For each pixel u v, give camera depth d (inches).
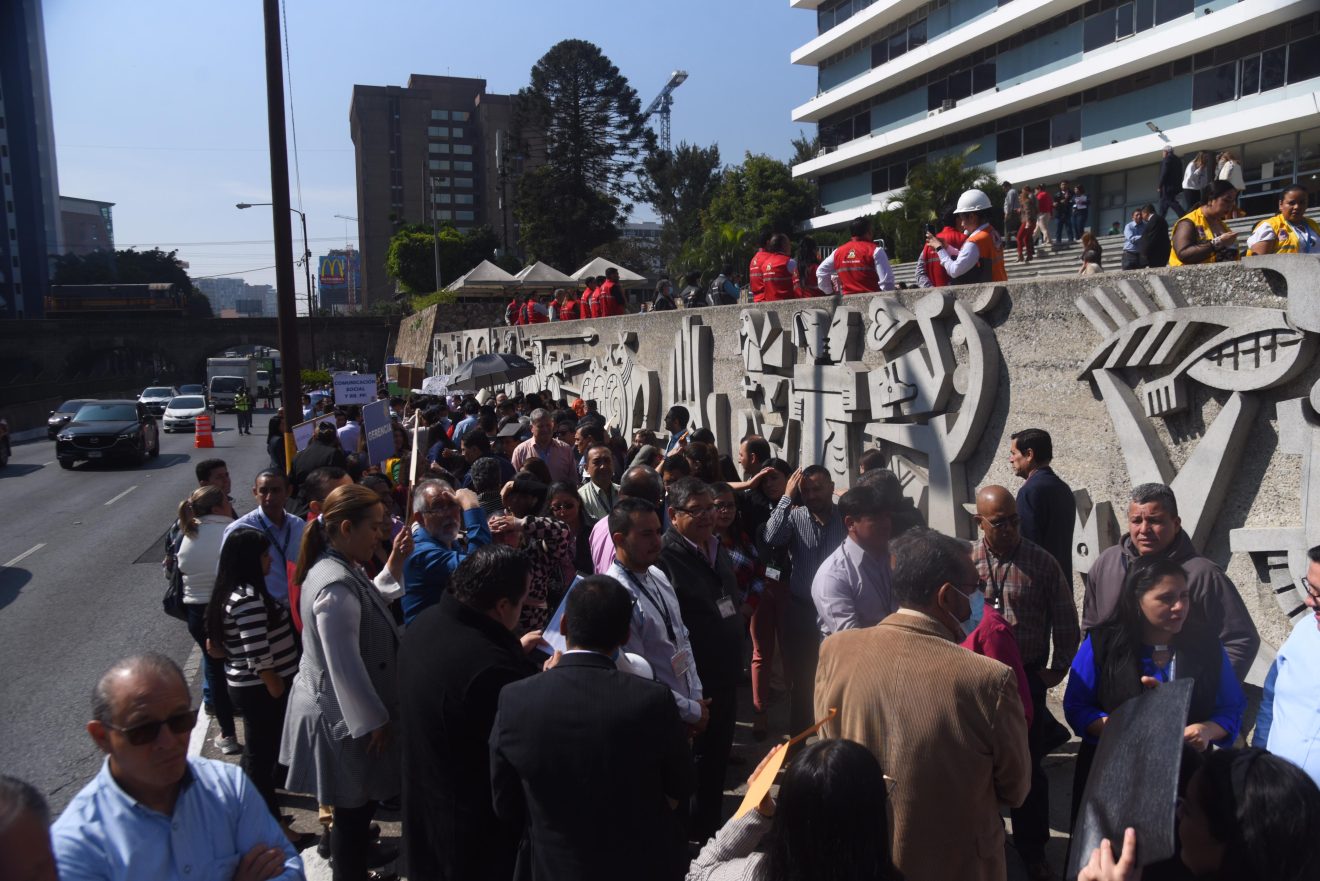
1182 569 125.4
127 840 95.0
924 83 1477.6
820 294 404.5
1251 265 173.8
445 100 4414.4
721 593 175.2
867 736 107.9
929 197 1165.1
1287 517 171.2
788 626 201.6
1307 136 906.1
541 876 114.8
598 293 607.5
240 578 179.0
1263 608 174.7
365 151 4330.7
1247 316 172.9
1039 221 865.5
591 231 2075.5
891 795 105.4
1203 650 127.7
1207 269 183.6
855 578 158.4
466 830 131.3
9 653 326.0
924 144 1488.7
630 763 112.8
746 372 350.3
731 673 172.9
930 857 104.1
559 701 114.8
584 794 112.2
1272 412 173.9
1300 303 162.6
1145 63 1063.0
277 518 209.6
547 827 114.1
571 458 351.9
